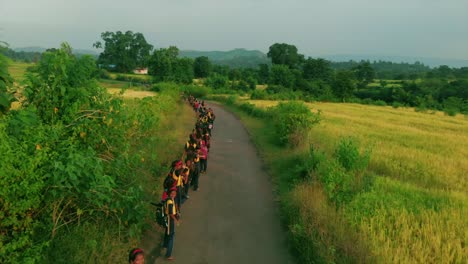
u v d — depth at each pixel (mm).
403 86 115250
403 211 9961
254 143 22344
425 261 7582
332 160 13062
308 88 108000
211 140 23094
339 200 10727
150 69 95625
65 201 6840
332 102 89000
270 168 15781
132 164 9461
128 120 10195
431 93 105438
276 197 12039
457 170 16516
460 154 20812
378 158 17719
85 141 7953
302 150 16375
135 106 15344
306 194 10422
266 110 35906
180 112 31734
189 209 10641
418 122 41625
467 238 8492
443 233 8750
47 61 7957
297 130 19891
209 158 17594
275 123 24328
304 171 13367
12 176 5453
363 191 11938
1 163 5254
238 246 8477
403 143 24062
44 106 7746
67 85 8055
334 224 8562
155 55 95312
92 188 6328
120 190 7711
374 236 8445
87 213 7348
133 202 7543
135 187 8508
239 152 19469
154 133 16094
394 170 16094
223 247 8391
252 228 9508
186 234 8945
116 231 7422
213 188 12773
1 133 5617
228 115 40688
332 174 11781
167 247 7660
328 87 94375
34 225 5906
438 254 7789
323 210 9344
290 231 9047
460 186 14016
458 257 7652
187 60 98562
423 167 16406
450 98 78000
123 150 8977
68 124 7836
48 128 6645
